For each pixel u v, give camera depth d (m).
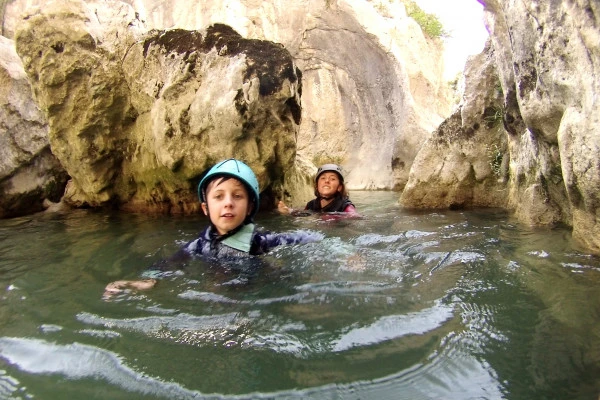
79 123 5.07
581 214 2.90
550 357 1.57
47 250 3.42
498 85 5.43
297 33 12.27
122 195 5.51
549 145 3.24
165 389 1.45
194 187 5.06
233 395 1.41
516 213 4.53
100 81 4.99
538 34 2.95
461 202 5.71
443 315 1.93
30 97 5.73
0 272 2.85
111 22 5.18
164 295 2.27
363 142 11.83
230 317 1.97
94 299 2.27
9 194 5.37
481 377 1.46
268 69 4.71
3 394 1.46
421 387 1.43
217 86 4.65
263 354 1.64
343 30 11.38
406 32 12.50
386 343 1.70
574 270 2.49
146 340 1.78
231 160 3.09
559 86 2.77
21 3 10.54
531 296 2.12
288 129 4.92
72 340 1.80
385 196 8.15
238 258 2.86
